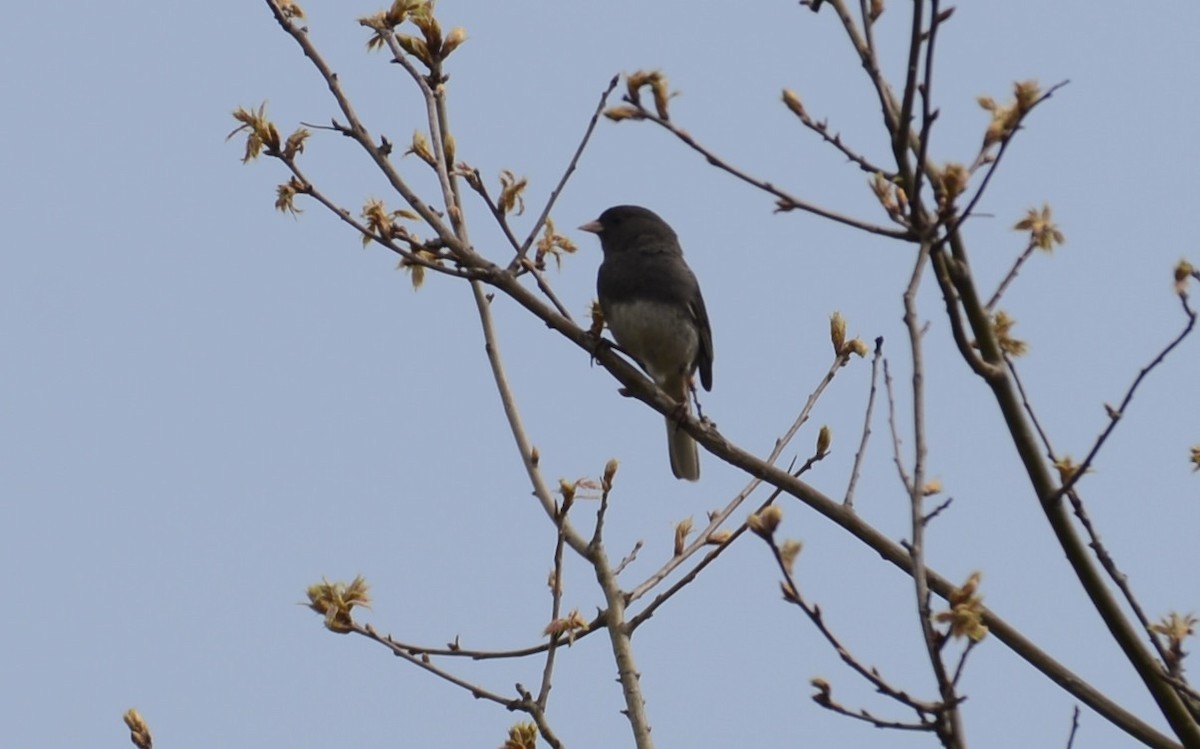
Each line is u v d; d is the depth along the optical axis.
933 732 6.35
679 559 9.90
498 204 10.51
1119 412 7.93
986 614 8.78
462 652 9.07
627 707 9.14
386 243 9.64
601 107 10.09
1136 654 8.06
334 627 8.87
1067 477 8.18
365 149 9.77
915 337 6.89
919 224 7.32
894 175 7.50
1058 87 7.24
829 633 6.46
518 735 8.61
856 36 7.67
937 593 9.14
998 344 8.32
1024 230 8.70
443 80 10.42
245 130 9.67
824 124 7.63
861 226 7.40
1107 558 8.16
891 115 7.53
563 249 10.77
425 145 10.52
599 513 9.61
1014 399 8.09
